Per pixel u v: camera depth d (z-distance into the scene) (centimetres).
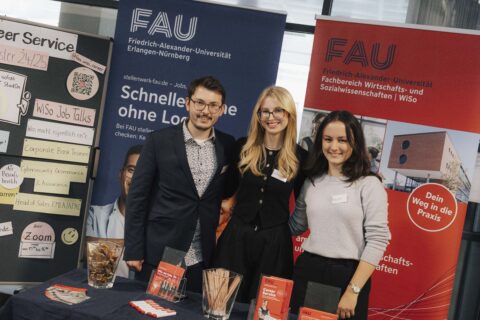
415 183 349
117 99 387
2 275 369
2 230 368
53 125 375
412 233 348
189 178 280
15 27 365
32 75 370
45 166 374
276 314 206
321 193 261
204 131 285
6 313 203
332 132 254
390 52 354
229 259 277
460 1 410
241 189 280
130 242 279
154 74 384
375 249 249
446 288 344
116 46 386
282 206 277
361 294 256
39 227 375
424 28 348
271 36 374
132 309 209
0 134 365
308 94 367
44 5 450
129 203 282
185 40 380
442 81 345
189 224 281
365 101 358
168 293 227
